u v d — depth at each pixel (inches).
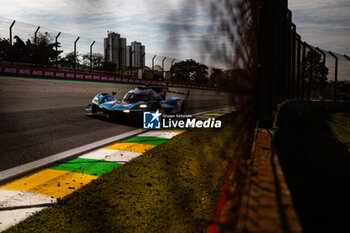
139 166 155.6
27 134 220.2
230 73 51.5
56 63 871.1
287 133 257.6
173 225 97.8
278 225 30.3
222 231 39.4
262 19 131.0
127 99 297.7
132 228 95.7
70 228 93.9
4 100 407.8
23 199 114.1
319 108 569.3
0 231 90.8
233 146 59.5
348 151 228.1
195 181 134.6
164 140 220.2
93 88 744.3
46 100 450.9
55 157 169.8
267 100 179.5
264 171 49.6
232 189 50.8
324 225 88.4
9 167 149.3
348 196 116.6
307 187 125.0
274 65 205.3
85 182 133.4
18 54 784.3
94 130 250.4
